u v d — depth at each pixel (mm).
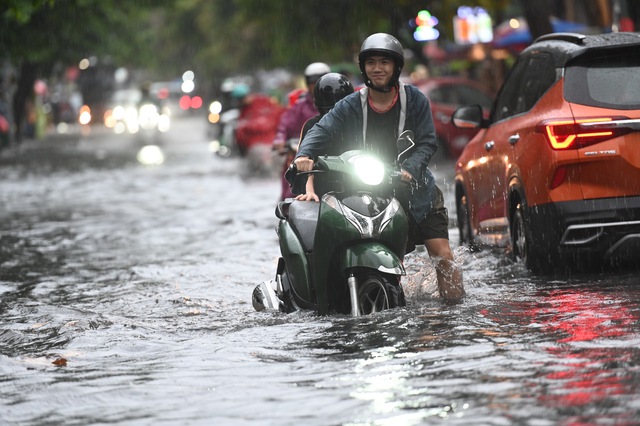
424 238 24516
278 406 16219
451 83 75875
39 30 123375
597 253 26703
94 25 135500
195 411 16250
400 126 23375
